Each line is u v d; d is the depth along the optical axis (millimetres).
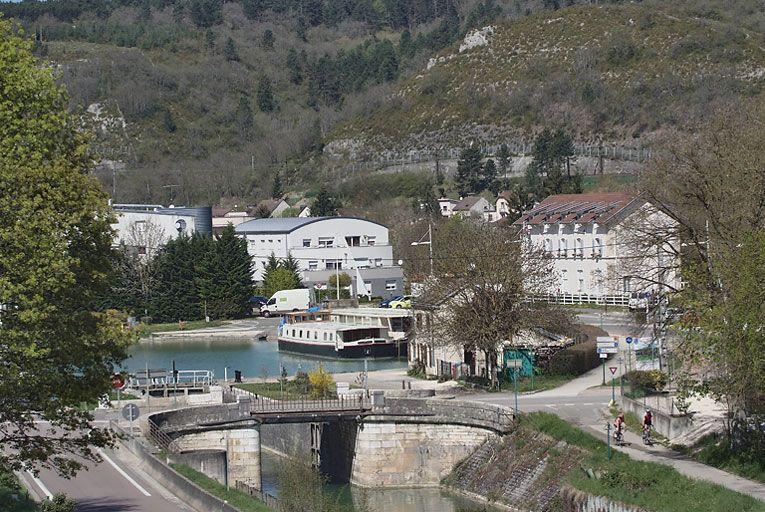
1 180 49062
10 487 60688
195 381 111500
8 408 50156
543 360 105562
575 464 71750
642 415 80562
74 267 50312
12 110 50219
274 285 199875
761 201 76125
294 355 152250
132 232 198875
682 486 61312
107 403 54531
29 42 52094
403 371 121250
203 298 190125
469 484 81250
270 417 84250
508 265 104125
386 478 85188
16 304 49031
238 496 64375
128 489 67688
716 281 71062
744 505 55906
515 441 79750
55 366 50406
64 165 50688
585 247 159125
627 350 103312
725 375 66312
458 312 102500
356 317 153375
